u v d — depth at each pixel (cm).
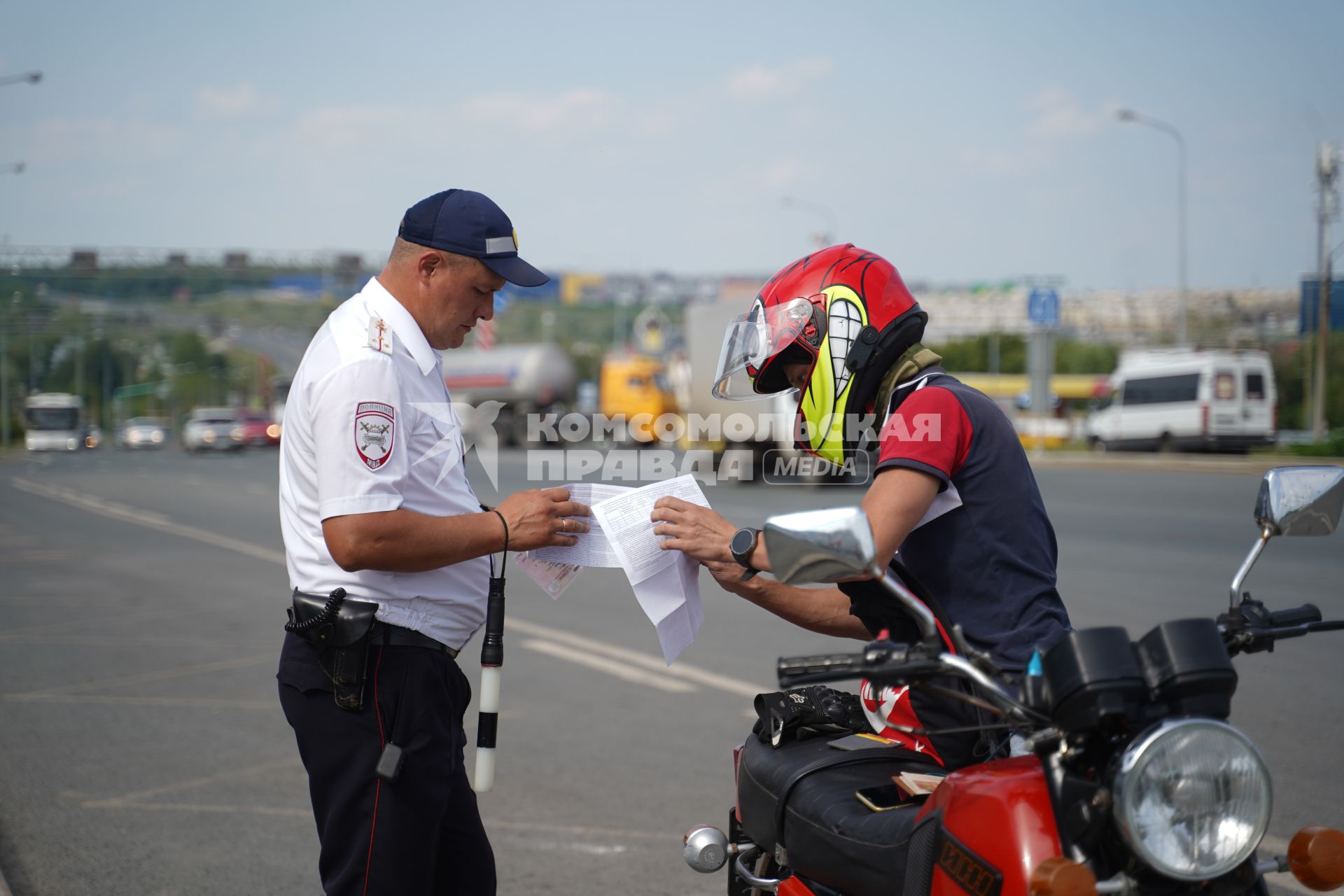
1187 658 171
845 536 179
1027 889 170
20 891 388
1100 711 169
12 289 6506
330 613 243
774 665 695
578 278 13050
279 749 553
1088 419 3628
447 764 253
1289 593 886
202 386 10431
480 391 4194
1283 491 215
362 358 242
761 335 243
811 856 220
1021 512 221
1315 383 3309
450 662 261
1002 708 185
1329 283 3091
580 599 963
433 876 256
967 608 221
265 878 400
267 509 1909
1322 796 450
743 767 251
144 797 484
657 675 680
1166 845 165
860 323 235
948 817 186
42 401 4994
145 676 707
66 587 1072
